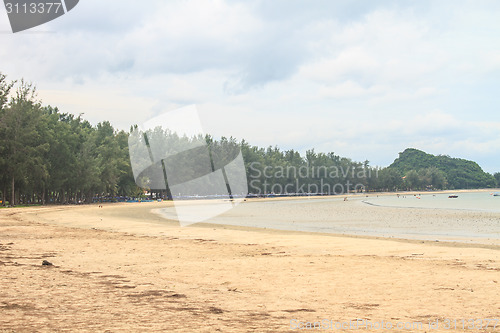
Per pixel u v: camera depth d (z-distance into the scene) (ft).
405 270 40.04
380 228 108.68
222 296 27.32
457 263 45.27
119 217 152.56
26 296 24.66
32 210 206.69
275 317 21.59
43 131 275.80
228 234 84.07
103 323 18.84
